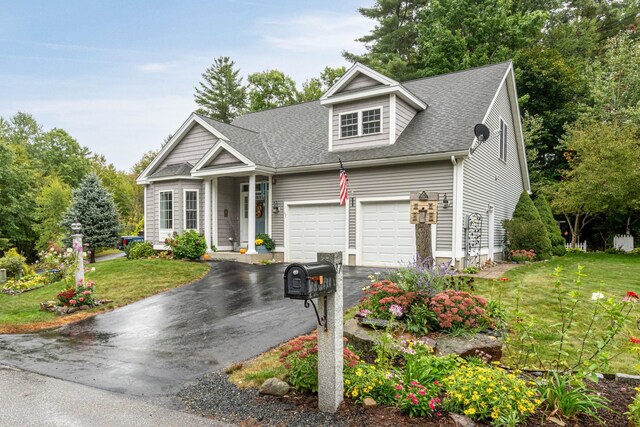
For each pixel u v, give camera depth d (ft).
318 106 58.95
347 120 44.96
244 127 61.31
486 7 78.89
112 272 38.34
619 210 62.34
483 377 10.82
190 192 51.37
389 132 41.52
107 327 22.89
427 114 44.29
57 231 90.94
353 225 42.45
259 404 12.14
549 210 61.57
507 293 26.63
